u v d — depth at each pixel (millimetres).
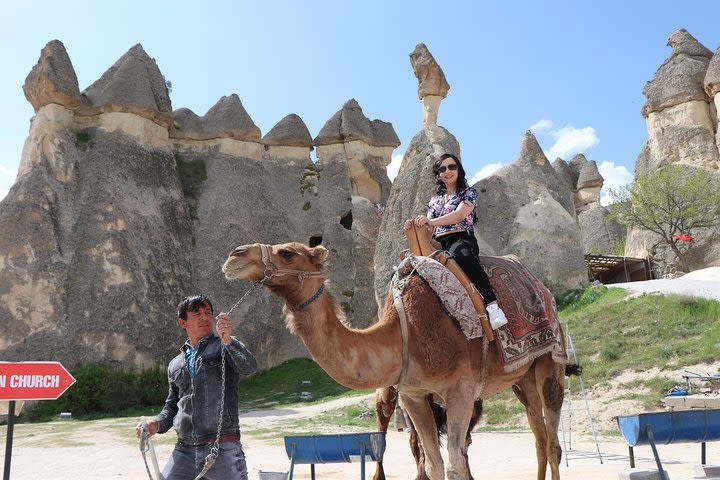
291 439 6156
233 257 5059
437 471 6008
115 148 34938
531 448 14000
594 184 59094
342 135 42469
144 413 27484
